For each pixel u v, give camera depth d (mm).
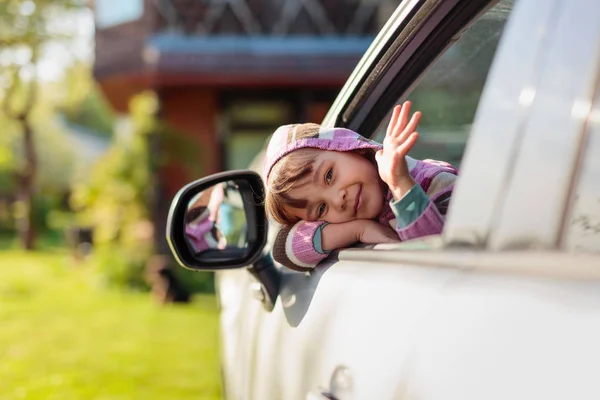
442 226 1456
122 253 11211
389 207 1645
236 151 13914
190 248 1883
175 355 6855
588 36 870
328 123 2014
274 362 1705
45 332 8133
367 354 1169
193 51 13141
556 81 893
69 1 21078
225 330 2652
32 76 21781
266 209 1736
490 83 1004
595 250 854
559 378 745
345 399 1227
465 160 1011
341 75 13172
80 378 6082
